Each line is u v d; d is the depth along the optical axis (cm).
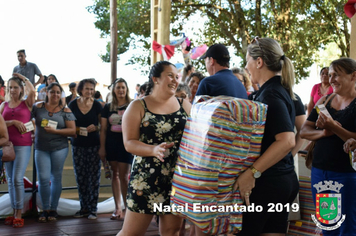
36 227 439
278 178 199
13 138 438
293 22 1588
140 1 1716
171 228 250
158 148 223
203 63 1755
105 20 1762
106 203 527
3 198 489
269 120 196
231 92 303
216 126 187
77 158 487
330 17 1759
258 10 1616
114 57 1078
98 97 935
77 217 492
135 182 244
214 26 1825
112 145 462
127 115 246
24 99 459
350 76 247
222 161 189
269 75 210
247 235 205
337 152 249
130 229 247
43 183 463
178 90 402
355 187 246
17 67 846
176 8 1717
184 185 200
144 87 441
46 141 461
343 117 247
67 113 470
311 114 267
